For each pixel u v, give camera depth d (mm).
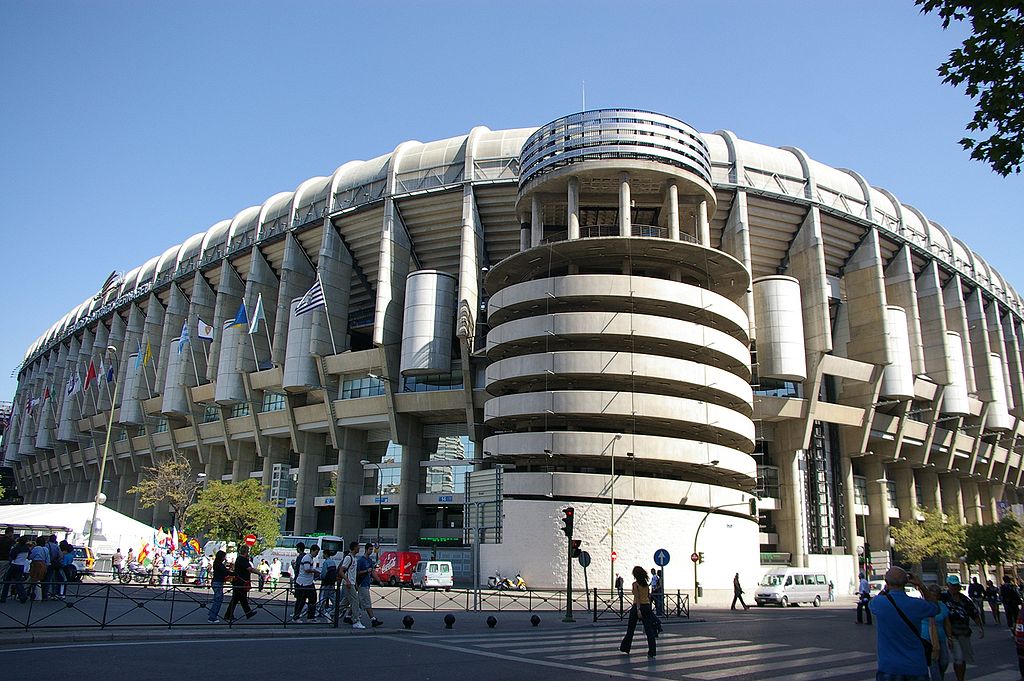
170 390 72312
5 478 138750
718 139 56688
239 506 52938
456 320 55938
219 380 66500
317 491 63219
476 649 15305
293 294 63812
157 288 80812
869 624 25859
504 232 56375
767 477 57531
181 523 62844
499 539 47219
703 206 50094
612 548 38375
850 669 13625
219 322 70062
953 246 70688
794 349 52375
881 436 60156
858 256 60375
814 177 57469
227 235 71875
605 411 42969
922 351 60812
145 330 81375
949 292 69062
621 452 42500
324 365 59312
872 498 62125
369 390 58656
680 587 41281
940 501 67938
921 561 56938
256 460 71938
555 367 44000
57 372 101750
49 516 34750
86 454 92688
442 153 56969
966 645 15242
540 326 45281
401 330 57188
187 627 16219
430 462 58125
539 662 13508
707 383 45094
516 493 43469
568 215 47406
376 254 61719
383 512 62312
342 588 18625
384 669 11812
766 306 53375
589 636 19188
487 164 54875
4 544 27844
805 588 39906
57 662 11141
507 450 44344
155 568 32875
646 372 43594
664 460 43312
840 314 62031
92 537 36000
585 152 47625
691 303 45938
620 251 46938
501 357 50625
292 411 62344
